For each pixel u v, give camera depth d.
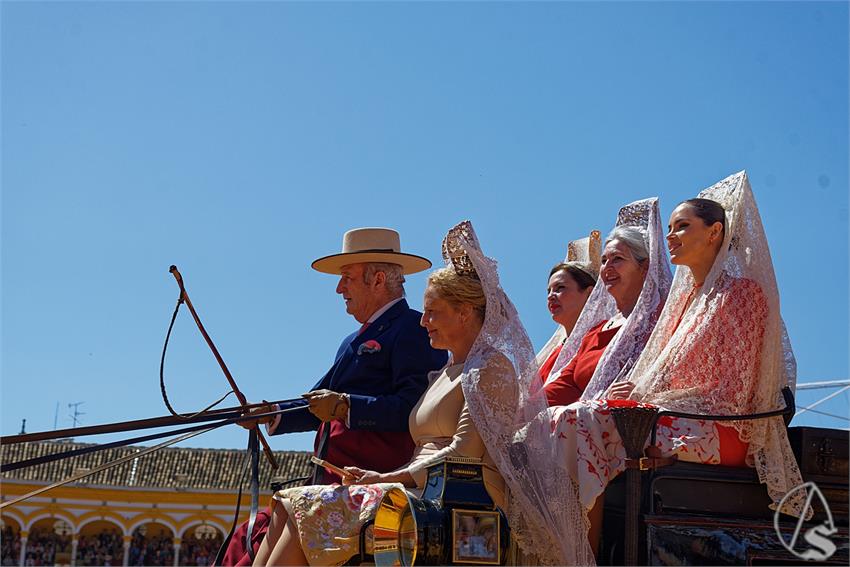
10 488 23.28
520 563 5.28
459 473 5.05
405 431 6.27
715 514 5.21
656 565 4.95
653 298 6.28
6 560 22.70
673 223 5.86
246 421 6.57
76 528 23.45
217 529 24.28
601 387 6.07
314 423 6.80
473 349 5.34
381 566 4.94
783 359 5.61
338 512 5.14
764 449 5.31
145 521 23.73
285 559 5.14
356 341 6.71
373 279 6.89
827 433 5.49
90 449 6.04
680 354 5.54
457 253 5.65
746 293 5.55
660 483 5.16
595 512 5.38
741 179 5.82
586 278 7.34
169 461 25.09
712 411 5.39
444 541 4.85
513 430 5.16
